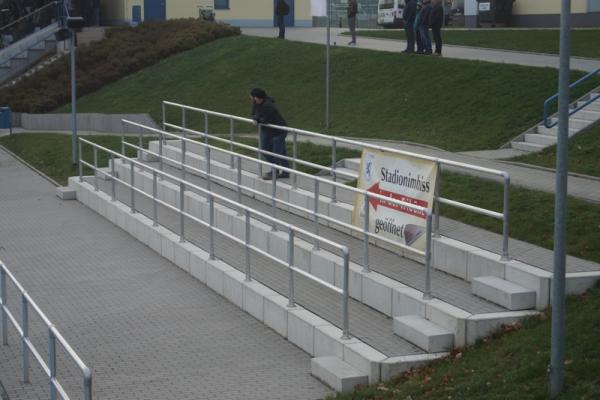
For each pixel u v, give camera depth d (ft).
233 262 54.75
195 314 49.24
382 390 35.24
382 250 51.26
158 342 44.62
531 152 73.61
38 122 129.18
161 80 136.15
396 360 37.19
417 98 98.84
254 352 42.93
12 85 142.82
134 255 63.05
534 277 40.09
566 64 31.07
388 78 108.47
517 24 170.91
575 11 157.58
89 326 47.34
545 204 50.78
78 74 142.92
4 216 77.30
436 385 34.22
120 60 144.77
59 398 35.50
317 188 53.36
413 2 115.34
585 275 39.93
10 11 185.06
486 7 171.42
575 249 44.27
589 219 47.21
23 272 59.06
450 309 39.70
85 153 103.86
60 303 51.75
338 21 219.20
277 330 45.70
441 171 61.16
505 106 88.17
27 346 37.99
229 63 134.92
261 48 137.49
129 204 73.97
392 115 96.63
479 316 38.65
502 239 45.78
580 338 34.27
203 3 198.18
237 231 60.23
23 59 161.38
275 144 68.69
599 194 53.06
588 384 31.17
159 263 60.75
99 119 122.52
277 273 52.19
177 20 159.12
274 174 57.31
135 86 136.77
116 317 48.91
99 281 56.44
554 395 31.12
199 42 148.25
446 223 51.06
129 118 120.16
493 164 67.77
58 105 136.36
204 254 56.49
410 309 42.01
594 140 71.00
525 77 93.97
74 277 57.52
